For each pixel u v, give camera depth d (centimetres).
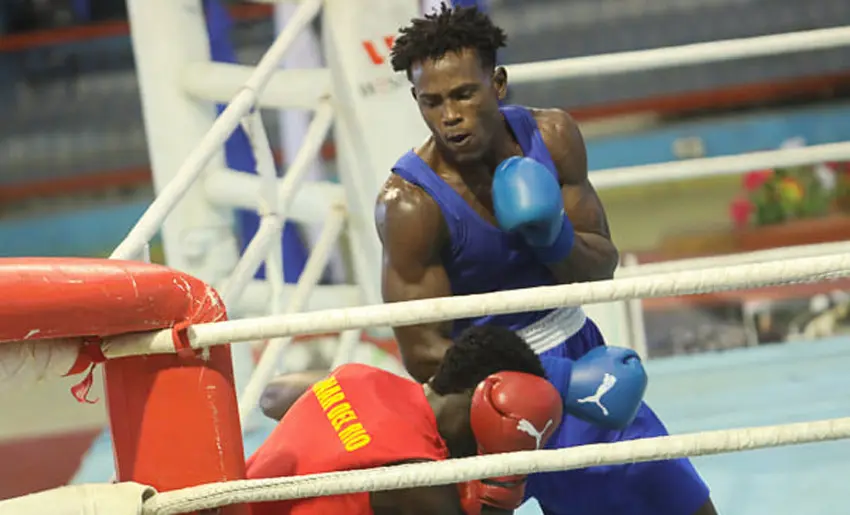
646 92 2914
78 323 390
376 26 920
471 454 485
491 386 456
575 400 523
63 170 2859
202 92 994
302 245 1285
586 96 2912
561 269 576
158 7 993
